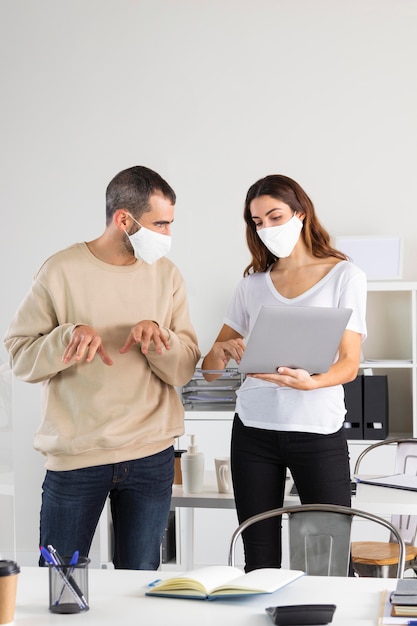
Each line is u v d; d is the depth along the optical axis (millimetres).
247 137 4738
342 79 4664
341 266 2566
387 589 1646
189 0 4785
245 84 4742
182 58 4793
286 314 2270
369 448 3398
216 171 4762
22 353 2432
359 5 4652
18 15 4895
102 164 4840
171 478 2518
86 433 2371
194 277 4773
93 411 2385
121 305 2465
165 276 2574
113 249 2488
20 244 4887
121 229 2436
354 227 4645
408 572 3928
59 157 4867
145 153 4816
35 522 4750
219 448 4328
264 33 4727
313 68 4691
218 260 4754
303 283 2586
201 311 4758
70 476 2385
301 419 2494
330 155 4668
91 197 4844
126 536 2447
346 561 2066
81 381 2406
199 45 4777
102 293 2449
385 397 4238
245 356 2359
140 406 2426
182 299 2625
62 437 2383
